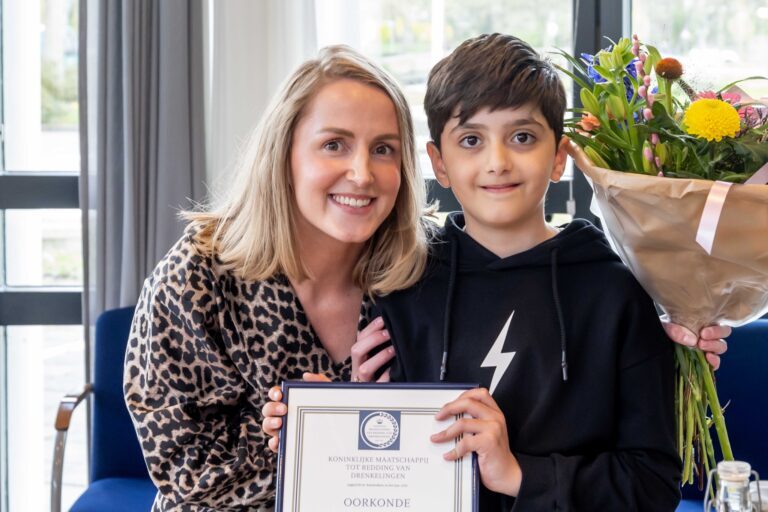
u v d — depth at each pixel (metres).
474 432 1.33
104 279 2.89
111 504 2.44
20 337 3.25
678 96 1.57
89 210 2.89
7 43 3.18
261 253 1.60
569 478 1.34
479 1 3.09
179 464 1.55
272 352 1.61
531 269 1.51
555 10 3.07
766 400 2.41
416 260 1.60
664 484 1.39
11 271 3.23
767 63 2.97
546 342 1.45
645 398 1.43
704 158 1.35
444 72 1.46
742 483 1.27
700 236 1.29
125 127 2.81
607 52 1.49
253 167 1.61
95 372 2.68
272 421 1.40
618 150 1.45
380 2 3.12
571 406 1.43
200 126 2.86
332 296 1.69
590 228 1.52
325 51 1.61
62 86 3.19
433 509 1.33
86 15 2.83
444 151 1.48
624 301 1.46
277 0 2.86
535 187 1.42
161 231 2.83
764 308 1.53
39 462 3.32
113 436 2.67
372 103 1.53
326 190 1.52
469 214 1.54
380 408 1.36
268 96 2.89
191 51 2.84
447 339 1.49
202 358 1.59
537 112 1.41
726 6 2.98
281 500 1.34
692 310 1.49
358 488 1.34
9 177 3.10
